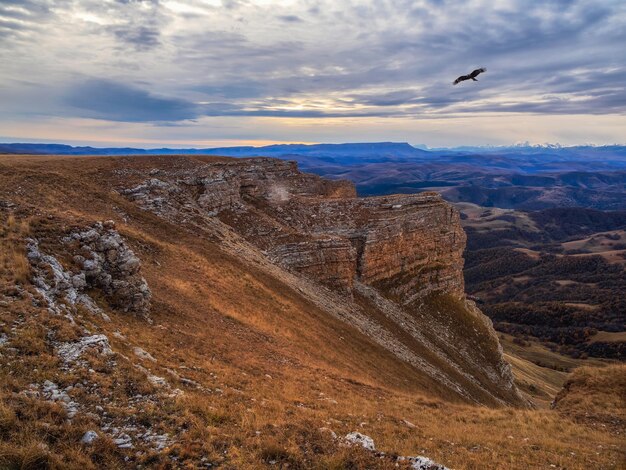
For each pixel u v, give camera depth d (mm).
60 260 24000
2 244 21766
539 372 135000
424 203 107812
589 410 29016
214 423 14375
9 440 10281
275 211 89562
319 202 96750
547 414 27891
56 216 28266
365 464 13523
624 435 23766
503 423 24578
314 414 19219
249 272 54344
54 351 15758
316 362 35406
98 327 20344
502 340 192000
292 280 64938
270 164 103562
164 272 39312
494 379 83188
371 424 19984
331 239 79875
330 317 57812
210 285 42125
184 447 12094
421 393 47000
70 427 11461
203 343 26859
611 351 173000
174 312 30531
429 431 20750
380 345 59469
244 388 20766
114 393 14414
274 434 14609
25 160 62688
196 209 66688
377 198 102938
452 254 111250
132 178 64250
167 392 15820
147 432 12680
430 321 91375
